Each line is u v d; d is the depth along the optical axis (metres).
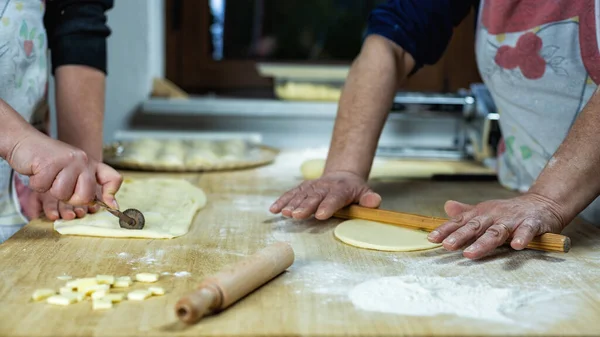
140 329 0.66
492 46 1.28
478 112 1.87
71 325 0.67
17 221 1.21
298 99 2.38
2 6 1.13
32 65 1.19
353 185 1.16
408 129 2.46
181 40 2.65
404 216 1.06
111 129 2.37
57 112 1.22
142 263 0.88
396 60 1.31
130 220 1.00
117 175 1.00
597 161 0.95
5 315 0.69
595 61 1.16
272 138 2.45
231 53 2.68
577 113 1.21
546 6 1.18
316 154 2.04
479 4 1.34
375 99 1.26
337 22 2.65
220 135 2.13
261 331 0.65
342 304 0.73
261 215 1.18
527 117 1.29
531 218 0.91
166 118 2.42
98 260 0.89
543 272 0.86
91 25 1.22
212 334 0.65
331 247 0.97
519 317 0.70
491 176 1.57
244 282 0.72
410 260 0.90
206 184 1.50
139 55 2.37
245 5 2.63
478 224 0.91
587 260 0.91
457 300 0.74
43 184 0.90
